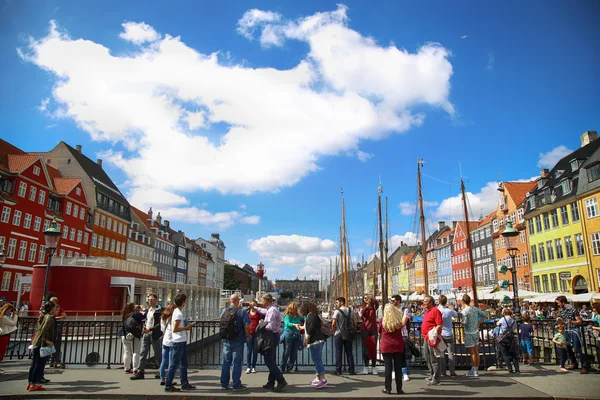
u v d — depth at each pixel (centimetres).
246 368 1386
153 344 1262
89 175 6397
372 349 1209
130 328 1191
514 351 1209
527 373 1202
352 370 1213
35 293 3288
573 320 1332
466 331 1169
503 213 5784
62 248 5325
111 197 6862
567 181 4147
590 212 3762
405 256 12175
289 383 1088
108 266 3653
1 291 4169
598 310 1309
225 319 1016
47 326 1012
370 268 15062
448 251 8319
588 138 4462
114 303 3694
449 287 8200
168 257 9481
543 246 4609
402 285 11981
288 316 1323
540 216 4678
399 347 970
